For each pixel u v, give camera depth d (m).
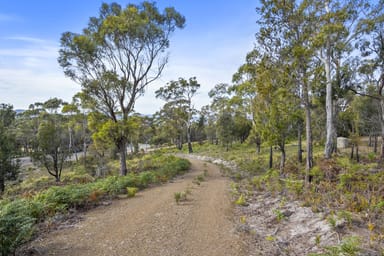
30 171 28.17
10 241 3.82
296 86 10.30
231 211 6.79
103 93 15.83
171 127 46.28
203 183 11.74
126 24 15.28
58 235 4.99
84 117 31.17
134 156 35.03
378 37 15.19
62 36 14.48
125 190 9.69
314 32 9.88
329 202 6.13
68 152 21.06
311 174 9.34
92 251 4.25
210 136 46.72
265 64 10.49
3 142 17.05
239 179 12.70
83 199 7.35
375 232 4.20
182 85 38.41
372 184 7.41
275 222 5.59
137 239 4.80
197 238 4.86
